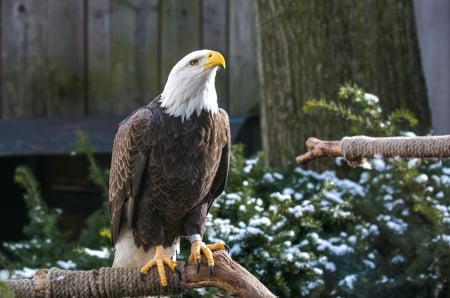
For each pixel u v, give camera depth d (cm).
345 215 804
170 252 702
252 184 860
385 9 978
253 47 1158
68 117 1172
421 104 993
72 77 1190
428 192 834
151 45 1182
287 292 765
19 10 1189
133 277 586
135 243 695
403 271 825
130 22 1182
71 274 570
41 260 871
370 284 810
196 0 1172
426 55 1169
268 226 772
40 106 1195
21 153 1080
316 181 902
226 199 826
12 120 1166
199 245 618
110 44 1184
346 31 970
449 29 1158
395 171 843
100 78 1189
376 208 845
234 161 875
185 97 654
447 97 1163
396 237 827
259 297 573
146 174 670
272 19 986
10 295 368
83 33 1188
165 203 675
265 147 1002
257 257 770
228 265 591
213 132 668
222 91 1170
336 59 966
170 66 1181
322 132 962
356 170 920
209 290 759
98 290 573
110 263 807
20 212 1248
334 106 873
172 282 597
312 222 788
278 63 984
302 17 970
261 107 1010
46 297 562
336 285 813
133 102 1187
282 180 893
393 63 978
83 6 1185
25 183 959
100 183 929
